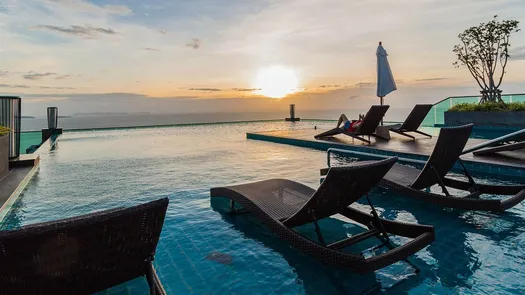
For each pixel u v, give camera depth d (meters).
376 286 2.21
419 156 6.30
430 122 13.85
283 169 6.26
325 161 7.05
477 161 5.52
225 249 2.84
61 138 13.08
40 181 5.55
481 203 3.20
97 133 15.25
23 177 5.35
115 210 1.41
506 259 2.50
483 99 12.92
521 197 3.36
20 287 1.36
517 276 2.25
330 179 2.29
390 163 2.53
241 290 2.19
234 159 7.50
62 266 1.39
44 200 4.42
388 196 4.32
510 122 11.21
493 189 3.78
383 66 10.47
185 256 2.71
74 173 6.19
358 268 2.15
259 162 7.06
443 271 2.36
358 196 2.72
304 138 9.88
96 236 1.39
